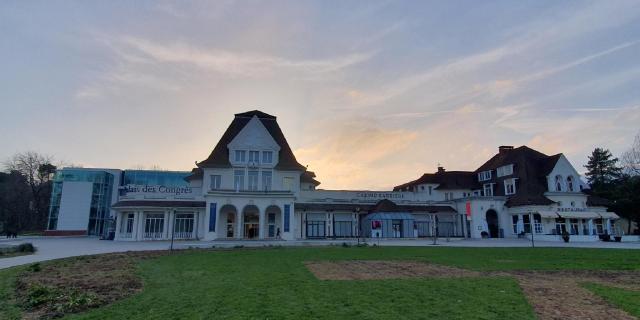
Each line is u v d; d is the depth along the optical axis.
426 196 64.75
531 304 10.78
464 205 58.38
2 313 9.77
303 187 61.31
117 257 23.97
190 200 50.22
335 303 10.77
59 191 68.69
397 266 19.30
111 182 73.19
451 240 49.72
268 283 13.88
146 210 47.81
